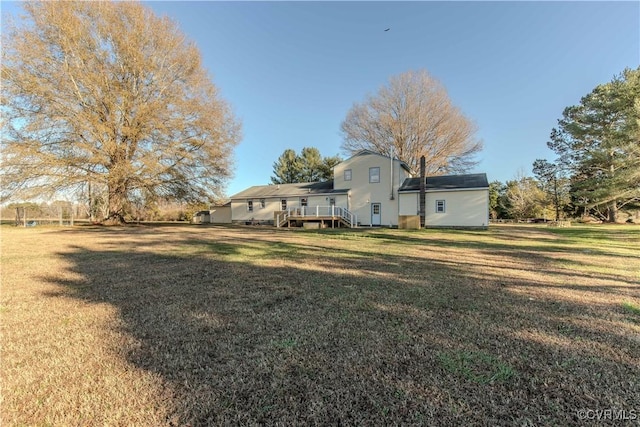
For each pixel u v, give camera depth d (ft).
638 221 83.87
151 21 66.85
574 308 11.40
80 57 58.90
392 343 8.52
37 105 55.93
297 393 6.20
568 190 98.78
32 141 56.59
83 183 62.54
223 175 77.66
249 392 6.25
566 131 83.82
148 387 6.43
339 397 6.07
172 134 67.21
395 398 6.02
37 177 57.82
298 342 8.63
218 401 5.96
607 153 62.90
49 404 5.84
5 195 56.90
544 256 23.98
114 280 16.56
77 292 14.19
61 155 58.70
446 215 64.39
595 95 72.54
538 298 12.74
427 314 10.87
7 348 8.32
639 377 6.75
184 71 71.26
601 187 61.26
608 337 8.86
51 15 55.77
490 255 24.70
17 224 74.74
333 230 56.70
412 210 68.95
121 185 65.21
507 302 12.21
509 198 115.96
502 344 8.43
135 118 62.28
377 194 73.36
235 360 7.62
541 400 5.94
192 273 18.24
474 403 5.85
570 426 5.21
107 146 58.85
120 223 73.36
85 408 5.73
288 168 127.03
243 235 45.57
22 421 5.38
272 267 19.99
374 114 97.14
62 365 7.37
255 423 5.32
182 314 11.09
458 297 12.95
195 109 67.67
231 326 9.91
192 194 76.33
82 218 103.71
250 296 13.35
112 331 9.54
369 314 10.93
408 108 92.07
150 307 11.93
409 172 83.20
